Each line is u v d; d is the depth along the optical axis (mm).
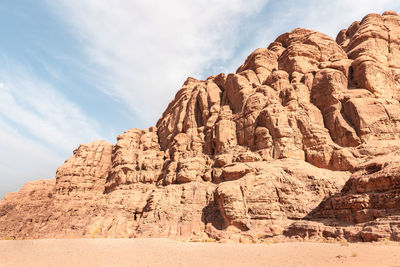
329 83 42594
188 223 35656
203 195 38844
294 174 33312
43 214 52500
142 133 69875
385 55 48844
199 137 51312
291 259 12531
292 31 61531
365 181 20875
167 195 40781
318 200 29500
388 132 36219
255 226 28812
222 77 57875
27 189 63500
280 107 41406
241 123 44938
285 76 49000
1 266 10312
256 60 56062
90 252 13531
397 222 16172
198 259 12836
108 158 64250
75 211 51656
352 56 50156
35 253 12719
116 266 10875
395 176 18688
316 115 41125
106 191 56562
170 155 54594
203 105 55312
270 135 39312
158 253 14242
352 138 36719
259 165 35812
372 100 39000
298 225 23250
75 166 59906
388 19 56781
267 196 30797
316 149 37344
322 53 52750
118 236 41094
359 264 10523
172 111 66625
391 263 10352
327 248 14766
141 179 52125
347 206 21906
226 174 37344
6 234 49875
